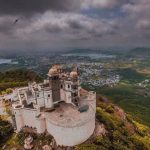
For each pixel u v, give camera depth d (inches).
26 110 3779.5
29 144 3511.3
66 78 4180.6
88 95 4559.5
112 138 4084.6
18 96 4424.2
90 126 3693.4
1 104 4549.7
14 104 4062.5
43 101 3973.9
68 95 4104.3
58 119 3484.3
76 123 3351.4
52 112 3794.3
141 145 4569.4
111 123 4512.8
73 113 3735.2
